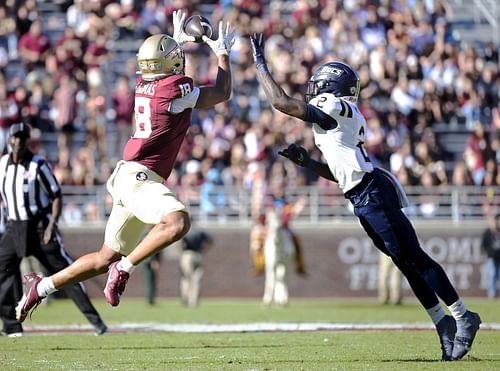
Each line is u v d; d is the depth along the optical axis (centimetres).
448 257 7138
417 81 7819
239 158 7225
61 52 7775
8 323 3622
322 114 2528
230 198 7162
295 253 6425
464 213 7269
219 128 7388
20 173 3572
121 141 7362
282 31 8038
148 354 2833
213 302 6856
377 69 7775
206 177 7169
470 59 7981
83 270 2555
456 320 2555
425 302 2592
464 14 8750
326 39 7962
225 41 2606
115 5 8106
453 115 7838
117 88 7712
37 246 3603
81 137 7550
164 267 7050
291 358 2672
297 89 7644
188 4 8131
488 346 3014
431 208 7231
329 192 7219
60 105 7488
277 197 6412
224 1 8262
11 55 7981
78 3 8225
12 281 3612
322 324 4397
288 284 7125
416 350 2902
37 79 7619
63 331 3959
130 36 8062
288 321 4719
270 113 7450
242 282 7075
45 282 2567
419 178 7312
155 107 2480
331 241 7131
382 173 2584
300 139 7256
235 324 4453
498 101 7962
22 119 7369
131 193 2462
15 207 3578
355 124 2558
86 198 7169
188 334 3722
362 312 5566
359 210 2573
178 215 2408
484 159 7381
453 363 2488
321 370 2348
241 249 7081
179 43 2608
